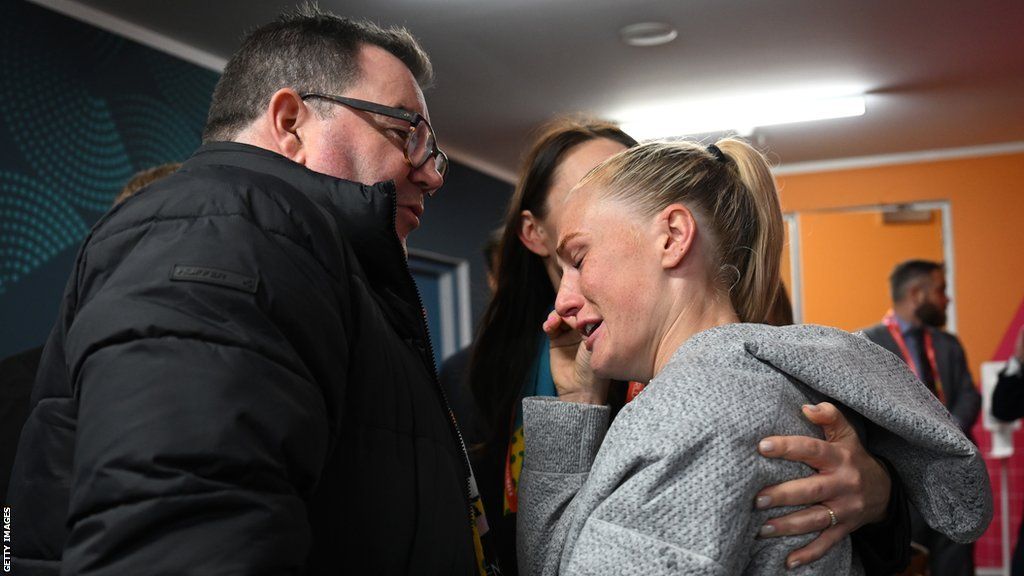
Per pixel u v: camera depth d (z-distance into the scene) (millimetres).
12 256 3211
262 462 716
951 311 7020
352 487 899
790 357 908
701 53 4500
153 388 709
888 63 4750
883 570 1040
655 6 3889
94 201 3547
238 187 863
